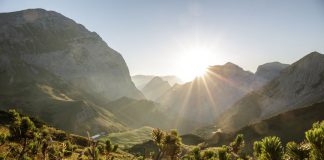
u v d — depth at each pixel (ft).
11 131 79.82
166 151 52.54
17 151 75.61
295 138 462.19
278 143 19.08
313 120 497.46
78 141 313.73
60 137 211.61
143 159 97.76
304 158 17.57
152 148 469.98
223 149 39.42
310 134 16.83
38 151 78.74
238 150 71.67
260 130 526.16
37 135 82.53
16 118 81.97
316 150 16.57
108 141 77.00
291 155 18.07
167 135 52.95
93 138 57.72
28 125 80.94
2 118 311.68
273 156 18.76
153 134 53.78
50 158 77.25
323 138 16.33
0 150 75.41
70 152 102.32
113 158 81.15
